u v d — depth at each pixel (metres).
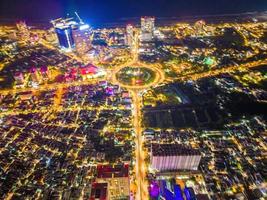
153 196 199.38
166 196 197.38
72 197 198.12
